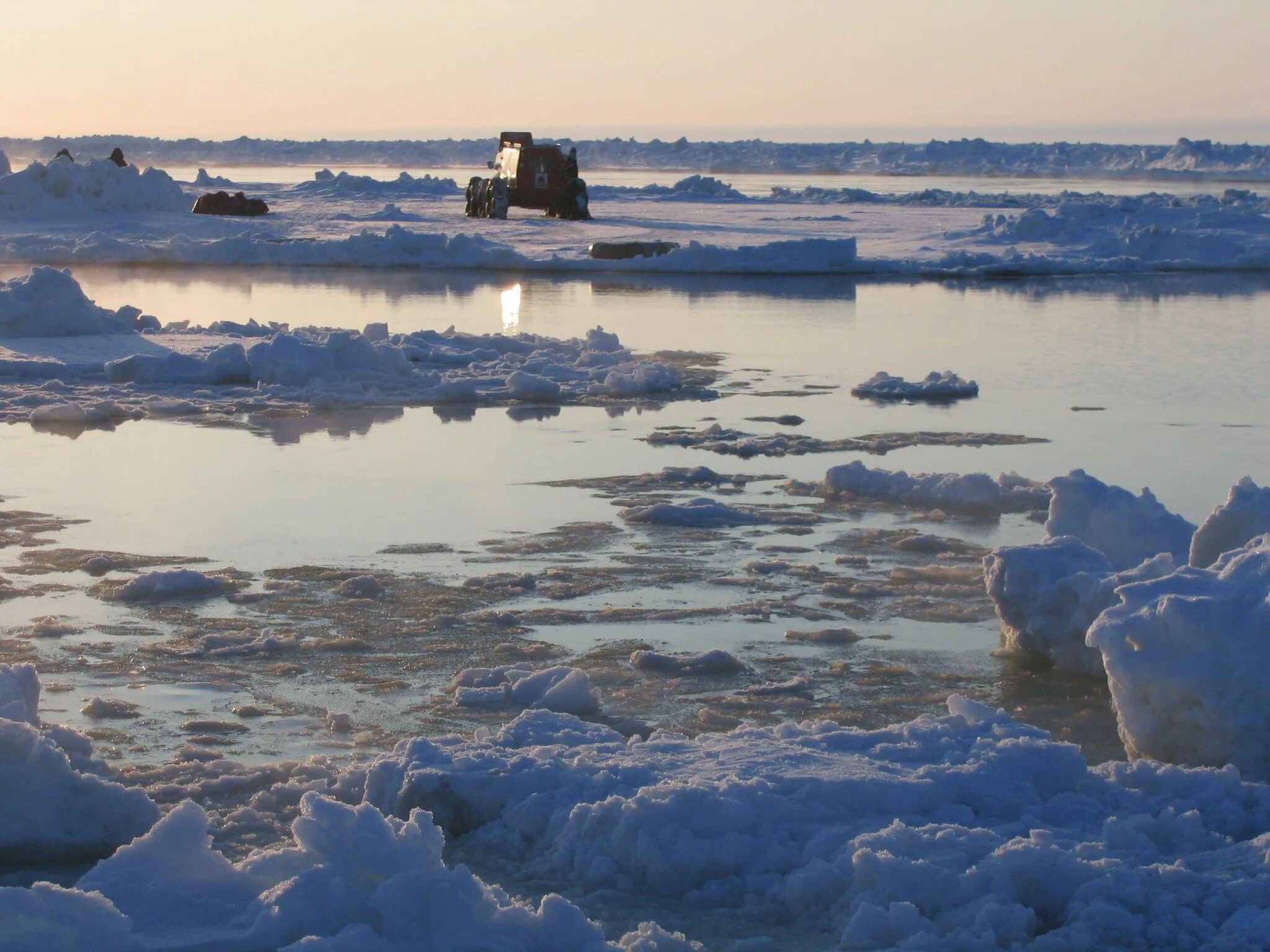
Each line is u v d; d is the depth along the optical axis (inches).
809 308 1653.5
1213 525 470.0
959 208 4067.4
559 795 323.6
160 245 2236.7
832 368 1169.4
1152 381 1104.2
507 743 363.9
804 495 708.0
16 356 1129.4
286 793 342.3
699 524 646.5
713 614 513.7
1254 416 943.7
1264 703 368.2
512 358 1159.6
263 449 809.5
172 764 366.3
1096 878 278.7
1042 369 1166.3
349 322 1465.3
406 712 411.8
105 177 3186.5
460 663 458.0
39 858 315.6
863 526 645.9
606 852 304.5
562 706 411.2
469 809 329.4
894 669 457.4
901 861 278.4
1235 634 372.8
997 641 488.7
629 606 522.6
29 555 577.6
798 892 285.1
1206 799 328.5
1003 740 347.6
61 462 764.6
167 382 1038.4
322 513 656.4
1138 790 339.3
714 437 860.0
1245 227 2824.8
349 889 241.8
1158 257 2346.2
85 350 1179.3
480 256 2196.1
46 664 449.7
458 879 241.0
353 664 454.6
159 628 487.5
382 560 577.6
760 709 419.2
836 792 316.8
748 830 304.8
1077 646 456.4
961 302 1724.9
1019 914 267.7
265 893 243.0
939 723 369.7
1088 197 4424.2
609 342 1241.4
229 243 2236.7
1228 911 271.0
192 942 229.5
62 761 320.8
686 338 1360.7
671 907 288.8
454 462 777.6
